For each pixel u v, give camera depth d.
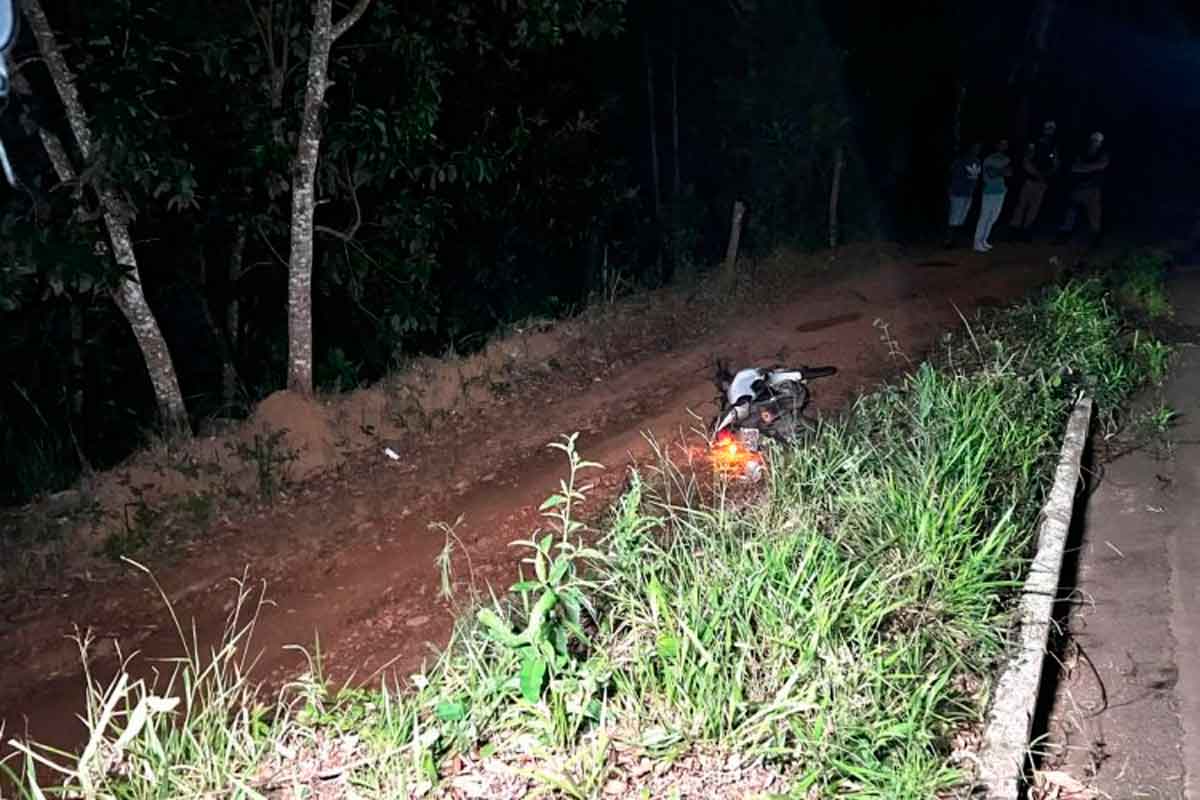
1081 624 5.38
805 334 11.34
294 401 9.11
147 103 8.22
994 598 4.98
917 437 6.38
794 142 15.26
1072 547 6.18
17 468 8.84
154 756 3.95
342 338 11.63
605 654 4.36
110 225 8.48
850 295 12.83
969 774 3.93
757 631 4.48
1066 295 9.46
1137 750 4.41
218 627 6.62
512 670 4.34
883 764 3.91
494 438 9.16
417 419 9.48
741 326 11.71
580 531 7.16
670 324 11.80
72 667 6.26
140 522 7.71
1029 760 4.23
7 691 6.05
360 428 9.21
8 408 9.68
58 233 8.05
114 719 5.57
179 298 11.12
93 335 10.37
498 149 11.23
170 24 8.50
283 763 4.09
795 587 4.59
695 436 8.70
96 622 6.71
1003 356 8.13
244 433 8.86
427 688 4.40
